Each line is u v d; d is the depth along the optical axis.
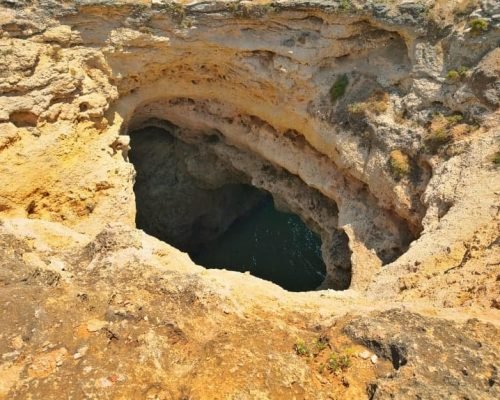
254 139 23.66
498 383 7.78
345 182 20.75
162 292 10.51
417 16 18.14
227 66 21.72
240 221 31.09
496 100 16.38
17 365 8.68
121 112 21.97
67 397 8.12
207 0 19.81
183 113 24.31
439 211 15.69
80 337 9.27
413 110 18.17
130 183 20.47
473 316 10.16
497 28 16.89
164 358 9.05
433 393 7.59
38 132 18.45
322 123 20.33
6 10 18.58
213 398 8.09
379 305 11.71
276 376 8.55
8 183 17.44
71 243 13.41
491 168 15.13
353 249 19.42
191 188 27.97
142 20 19.94
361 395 8.36
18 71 18.09
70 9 19.30
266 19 19.80
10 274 10.56
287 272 27.28
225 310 10.32
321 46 19.66
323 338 9.62
